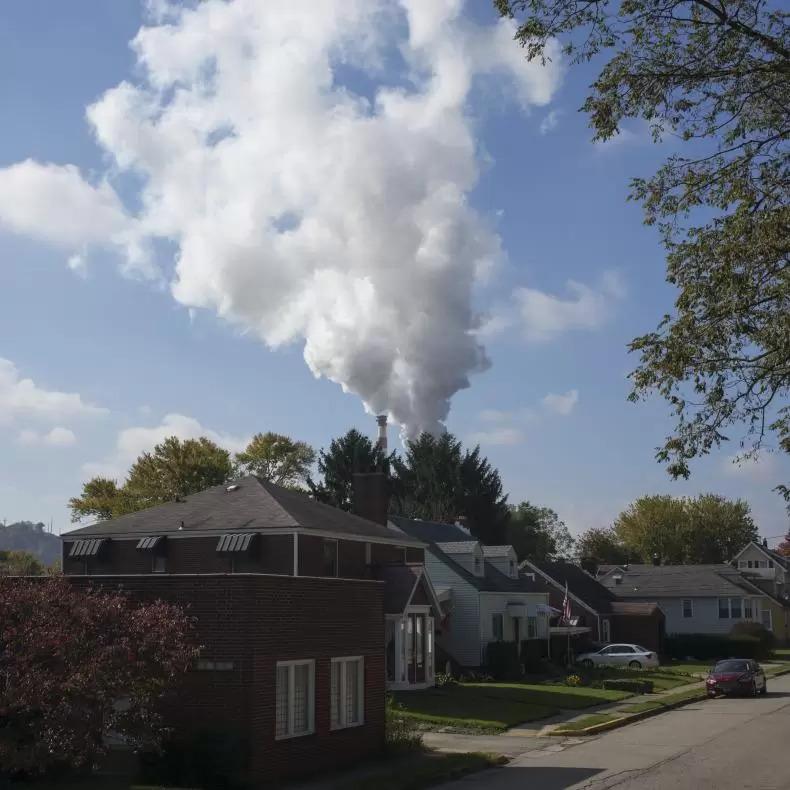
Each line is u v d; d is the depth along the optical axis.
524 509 105.75
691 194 15.76
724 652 64.62
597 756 22.69
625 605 65.25
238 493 37.56
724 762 21.16
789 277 15.10
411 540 40.53
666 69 15.25
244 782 17.34
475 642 45.50
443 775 19.69
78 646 15.25
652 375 16.03
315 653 19.95
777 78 15.04
